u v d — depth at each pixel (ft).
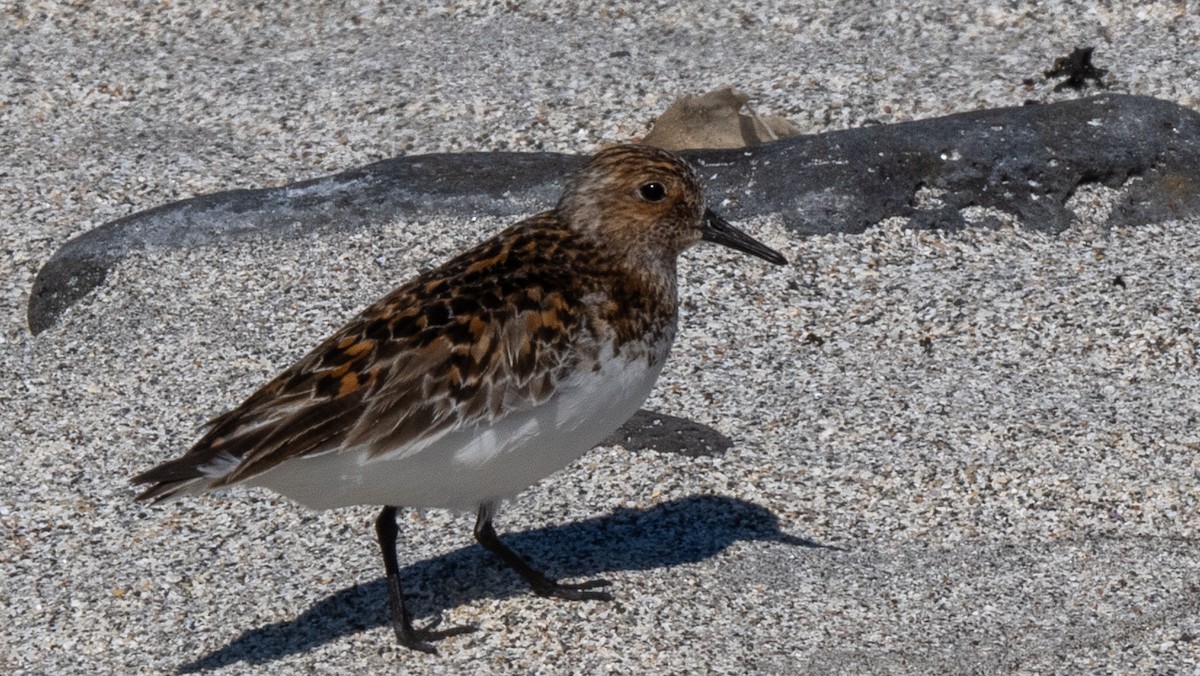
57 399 37.63
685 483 33.86
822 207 42.73
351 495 27.25
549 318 27.35
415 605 30.22
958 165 43.62
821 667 28.09
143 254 42.47
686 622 29.43
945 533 32.12
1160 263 41.32
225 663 28.68
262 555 31.94
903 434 35.14
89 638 29.50
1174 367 37.22
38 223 45.93
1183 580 30.42
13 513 33.35
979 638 28.84
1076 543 31.68
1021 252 42.09
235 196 44.16
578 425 27.76
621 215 29.07
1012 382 36.96
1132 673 27.73
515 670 28.30
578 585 30.40
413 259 42.34
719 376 37.58
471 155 45.70
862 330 39.19
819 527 32.40
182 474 25.54
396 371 26.63
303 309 40.60
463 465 27.09
